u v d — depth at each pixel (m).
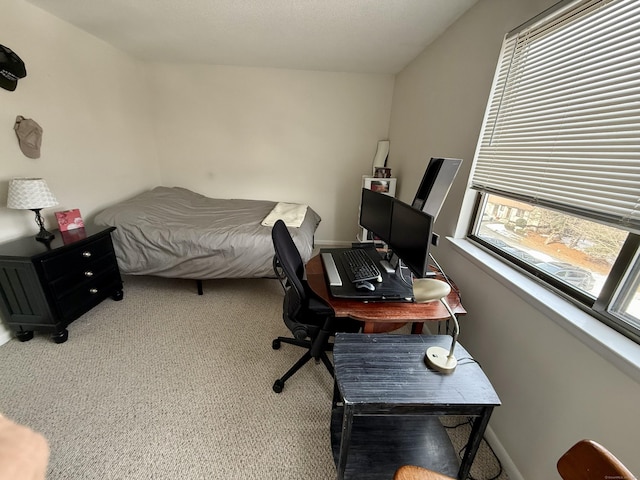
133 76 3.01
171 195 3.00
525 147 1.24
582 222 1.01
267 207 3.13
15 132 1.83
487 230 1.58
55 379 1.54
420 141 2.42
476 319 1.48
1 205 1.78
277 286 2.69
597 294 0.96
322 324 1.42
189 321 2.12
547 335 1.02
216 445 1.24
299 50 2.60
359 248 1.92
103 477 1.11
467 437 1.32
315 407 1.45
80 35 2.29
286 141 3.53
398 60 2.71
